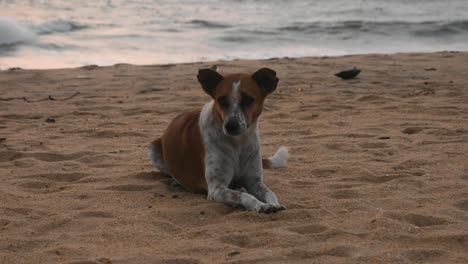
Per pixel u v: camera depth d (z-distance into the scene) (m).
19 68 6.59
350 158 3.65
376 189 3.17
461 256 2.53
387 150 3.76
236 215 2.88
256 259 2.51
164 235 2.72
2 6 11.05
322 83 5.76
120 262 2.51
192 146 3.13
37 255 2.57
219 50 8.28
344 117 4.57
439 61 7.02
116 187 3.24
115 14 10.89
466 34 9.77
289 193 3.14
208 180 3.05
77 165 3.58
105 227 2.79
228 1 13.28
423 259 2.52
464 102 4.94
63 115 4.70
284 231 2.72
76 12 10.81
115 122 4.48
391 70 6.44
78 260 2.51
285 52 8.23
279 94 5.27
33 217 2.90
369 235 2.69
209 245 2.62
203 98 5.19
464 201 3.03
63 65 7.11
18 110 4.86
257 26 10.09
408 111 4.68
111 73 6.38
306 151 3.79
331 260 2.51
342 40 9.23
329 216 2.87
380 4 13.14
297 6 12.83
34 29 8.88
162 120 4.54
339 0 13.66
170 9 11.79
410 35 9.66
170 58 7.66
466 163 3.52
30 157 3.69
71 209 2.99
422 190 3.16
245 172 3.11
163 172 3.41
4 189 3.21
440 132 4.12
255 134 3.09
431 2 13.39
